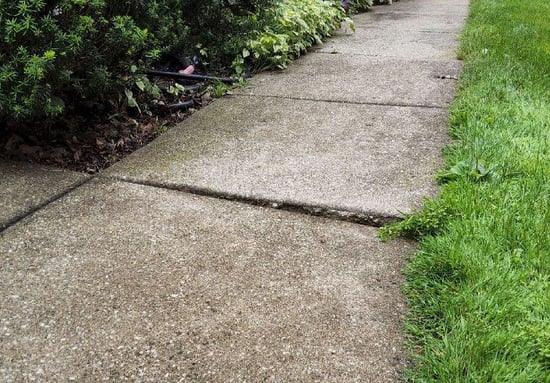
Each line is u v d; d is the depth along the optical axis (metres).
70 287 1.84
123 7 3.06
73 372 1.48
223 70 4.40
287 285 1.84
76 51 2.70
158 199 2.44
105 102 3.43
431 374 1.44
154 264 1.96
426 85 3.96
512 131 2.96
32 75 2.49
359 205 2.31
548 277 1.77
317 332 1.62
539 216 2.11
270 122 3.34
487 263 1.82
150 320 1.68
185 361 1.52
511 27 6.11
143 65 3.38
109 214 2.31
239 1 4.57
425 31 6.23
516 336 1.49
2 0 2.47
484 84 3.75
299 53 4.98
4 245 2.09
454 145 2.83
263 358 1.53
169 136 3.17
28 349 1.57
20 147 2.92
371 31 6.29
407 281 1.86
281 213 2.32
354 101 3.67
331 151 2.88
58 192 2.51
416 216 2.15
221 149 2.95
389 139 3.01
